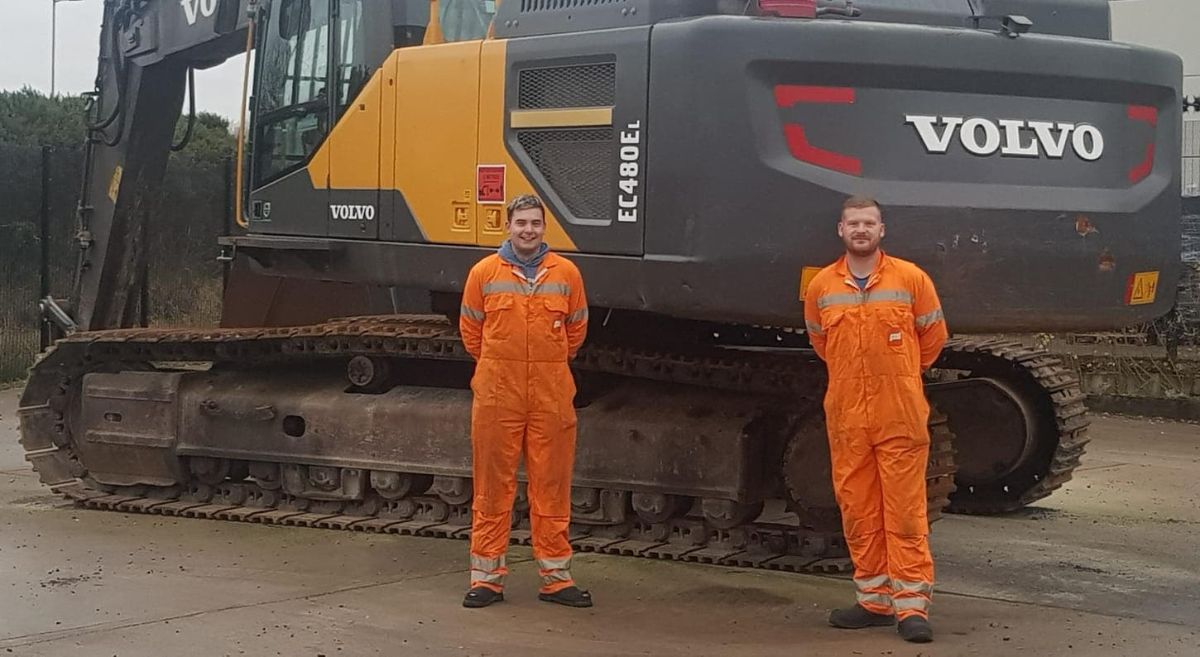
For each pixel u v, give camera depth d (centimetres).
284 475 823
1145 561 733
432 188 699
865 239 559
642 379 746
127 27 963
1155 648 555
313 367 845
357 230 735
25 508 867
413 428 775
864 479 575
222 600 626
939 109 602
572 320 627
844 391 570
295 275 775
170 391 848
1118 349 1405
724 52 590
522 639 563
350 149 737
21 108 2067
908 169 597
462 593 641
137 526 807
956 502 895
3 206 1576
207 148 1942
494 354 617
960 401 880
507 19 681
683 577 670
